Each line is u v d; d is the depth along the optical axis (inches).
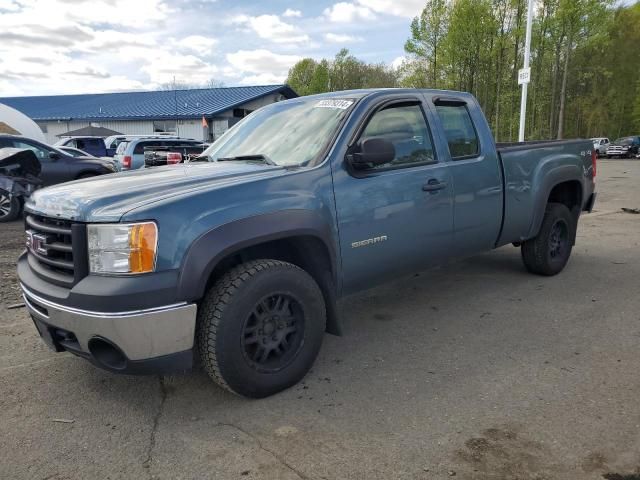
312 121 154.9
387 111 157.4
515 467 100.4
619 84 2054.6
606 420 115.9
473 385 133.8
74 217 111.6
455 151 176.7
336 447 108.0
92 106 1696.6
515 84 1605.6
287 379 129.6
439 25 1460.4
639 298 202.2
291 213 125.9
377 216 148.0
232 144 170.7
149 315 106.8
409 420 117.6
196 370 145.1
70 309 109.3
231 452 107.1
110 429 116.6
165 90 1766.7
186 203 113.0
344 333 171.9
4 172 350.9
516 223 202.2
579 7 1378.0
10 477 100.5
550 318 181.6
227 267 130.6
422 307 196.5
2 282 235.3
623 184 712.4
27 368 148.3
